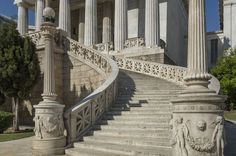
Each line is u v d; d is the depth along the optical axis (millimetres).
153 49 27625
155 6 29016
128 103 14688
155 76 21250
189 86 7043
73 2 39562
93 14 33188
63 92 20656
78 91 20031
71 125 11570
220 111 6609
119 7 30500
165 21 33656
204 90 6715
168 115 12203
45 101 11273
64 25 34594
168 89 16859
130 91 16578
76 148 10945
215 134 6465
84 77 19906
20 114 21312
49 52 11750
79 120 12000
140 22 34844
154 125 11328
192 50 7180
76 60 20391
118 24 30297
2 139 14914
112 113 13422
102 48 30969
